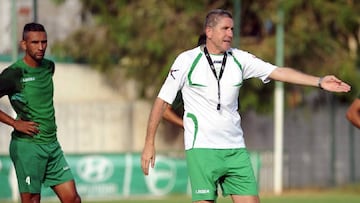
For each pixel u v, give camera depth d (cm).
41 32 2802
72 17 7481
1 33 7381
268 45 7025
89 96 7494
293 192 7138
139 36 7138
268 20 6869
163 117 2612
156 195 6406
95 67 7381
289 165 7538
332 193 7031
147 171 2495
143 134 7575
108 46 7306
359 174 7669
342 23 7056
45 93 2838
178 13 7169
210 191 2478
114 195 6350
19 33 7394
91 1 7331
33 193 2875
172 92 2466
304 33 6994
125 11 7150
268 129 7656
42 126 2839
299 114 7544
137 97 7538
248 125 7650
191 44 6956
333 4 7044
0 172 6059
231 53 2480
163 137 7550
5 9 7406
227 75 2455
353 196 6562
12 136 2867
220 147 2469
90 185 6316
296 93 7244
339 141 7638
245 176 2486
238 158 2489
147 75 7250
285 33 7025
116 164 6375
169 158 6450
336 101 7588
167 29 7062
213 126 2461
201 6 7131
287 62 7144
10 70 2803
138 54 7175
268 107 7150
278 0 6850
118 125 7512
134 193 6397
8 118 2798
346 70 7112
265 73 2492
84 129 7412
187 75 2453
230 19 2439
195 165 2473
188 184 6475
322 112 7606
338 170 7656
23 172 2852
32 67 2819
